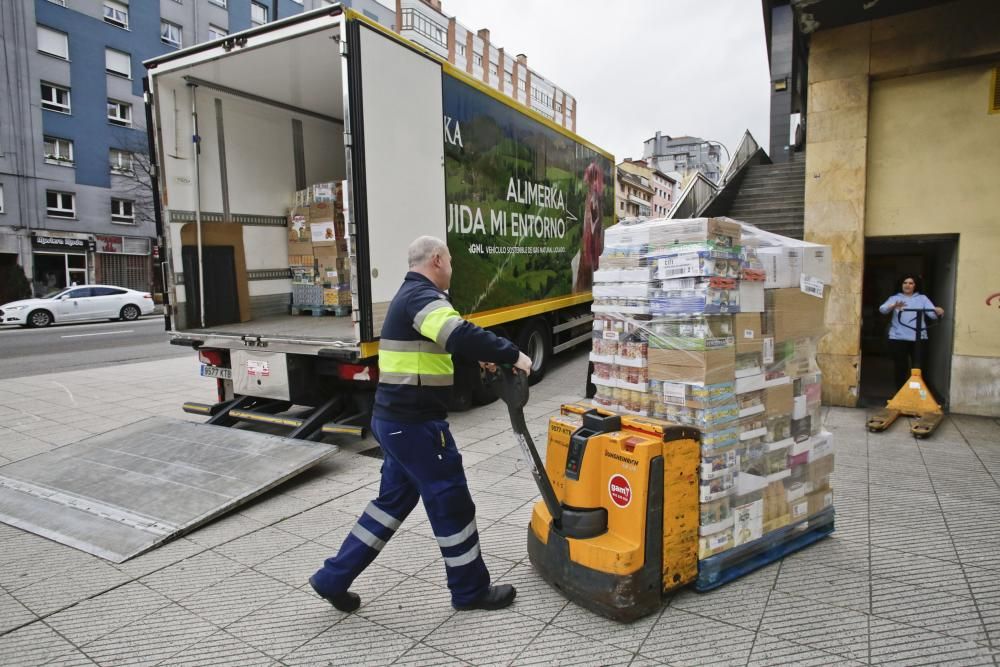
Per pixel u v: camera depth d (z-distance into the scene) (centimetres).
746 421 314
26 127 2630
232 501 414
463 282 643
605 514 289
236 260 657
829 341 702
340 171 784
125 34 2986
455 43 4750
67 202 2809
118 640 275
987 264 645
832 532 371
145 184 2941
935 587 306
